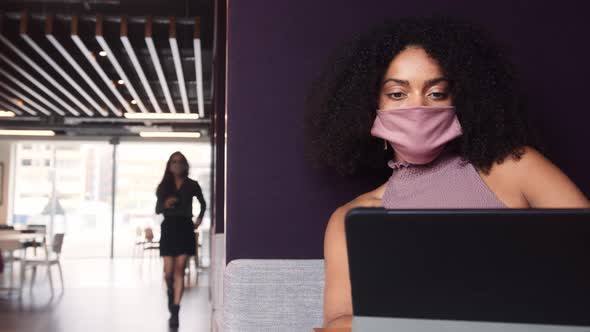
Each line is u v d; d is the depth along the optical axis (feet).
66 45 24.27
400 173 4.50
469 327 1.90
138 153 54.44
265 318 5.41
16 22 23.00
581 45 6.12
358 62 4.85
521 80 6.05
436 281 1.91
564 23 6.12
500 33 6.06
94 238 53.67
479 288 1.88
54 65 27.14
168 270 19.12
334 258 4.18
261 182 5.78
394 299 1.95
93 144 53.93
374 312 1.97
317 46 5.90
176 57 25.62
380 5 5.98
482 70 4.48
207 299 25.72
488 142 4.35
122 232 54.29
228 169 5.79
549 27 6.11
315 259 5.70
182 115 41.55
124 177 54.34
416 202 4.35
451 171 4.39
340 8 5.94
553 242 1.82
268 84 5.83
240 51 5.86
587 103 6.07
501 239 1.85
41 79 31.65
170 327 18.66
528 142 4.73
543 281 1.84
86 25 22.98
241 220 5.75
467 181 4.33
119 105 40.27
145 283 31.58
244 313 5.41
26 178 53.67
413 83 4.40
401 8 5.99
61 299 24.72
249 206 5.77
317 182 5.79
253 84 5.83
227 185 5.79
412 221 1.90
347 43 5.31
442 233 1.89
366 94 4.79
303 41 5.89
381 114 4.32
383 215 1.92
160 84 34.22
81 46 23.57
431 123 4.14
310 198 5.79
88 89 34.42
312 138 5.43
